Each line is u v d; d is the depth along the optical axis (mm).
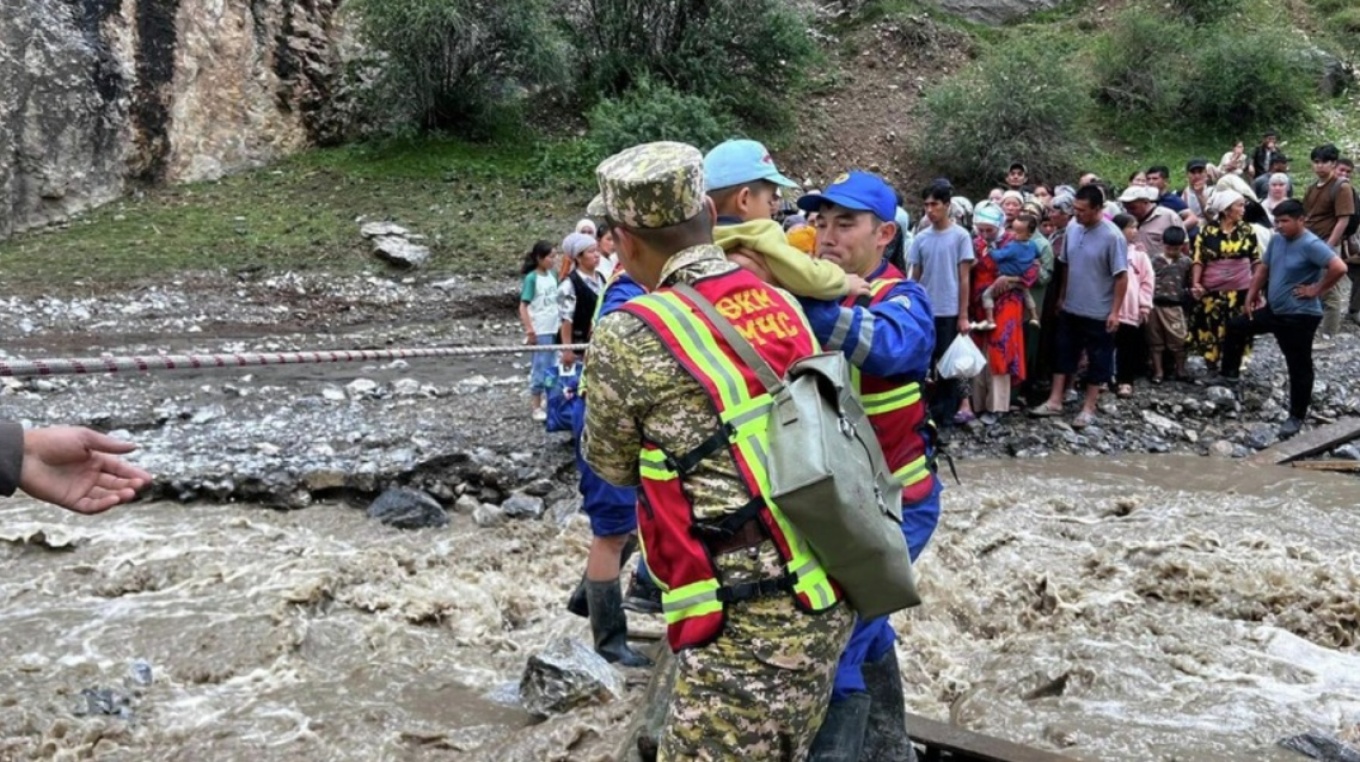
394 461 8023
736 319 2797
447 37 18562
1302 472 9266
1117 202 12805
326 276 15172
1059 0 26062
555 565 6930
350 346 12820
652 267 2969
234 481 7730
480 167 18734
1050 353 10672
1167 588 6684
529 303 9094
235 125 18469
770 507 2635
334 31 19453
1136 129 22594
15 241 15656
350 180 18141
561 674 4965
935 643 6094
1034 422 10148
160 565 6613
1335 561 7113
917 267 9688
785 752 2750
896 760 3705
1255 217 13055
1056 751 4801
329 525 7477
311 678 5492
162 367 3666
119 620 5965
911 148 21312
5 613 6051
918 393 3645
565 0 21000
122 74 17125
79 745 4801
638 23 20578
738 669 2658
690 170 2859
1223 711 5188
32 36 16219
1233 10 24750
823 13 24828
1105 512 8219
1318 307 10102
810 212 3930
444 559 6957
